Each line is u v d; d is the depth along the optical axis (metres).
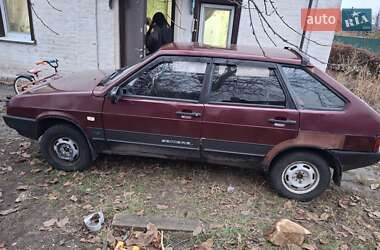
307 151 3.98
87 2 8.03
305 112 3.81
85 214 3.69
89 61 8.61
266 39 8.02
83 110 4.12
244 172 4.71
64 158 4.45
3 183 4.21
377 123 3.78
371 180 4.87
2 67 8.84
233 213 3.84
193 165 4.79
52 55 8.61
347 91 3.84
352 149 3.85
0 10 8.48
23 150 5.00
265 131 3.89
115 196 4.02
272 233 3.43
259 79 3.91
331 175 4.23
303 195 4.11
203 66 3.96
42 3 8.12
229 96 3.95
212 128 3.97
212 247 3.30
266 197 4.18
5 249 3.21
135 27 7.88
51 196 3.97
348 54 11.02
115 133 4.18
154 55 4.00
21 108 4.30
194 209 3.86
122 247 3.19
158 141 4.14
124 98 4.04
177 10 8.11
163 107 3.98
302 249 3.33
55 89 4.35
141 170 4.59
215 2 7.97
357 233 3.68
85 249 3.23
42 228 3.48
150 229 3.41
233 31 8.08
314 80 3.86
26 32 8.73
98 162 4.73
